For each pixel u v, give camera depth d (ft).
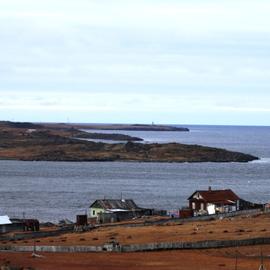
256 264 526.57
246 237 643.04
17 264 524.93
